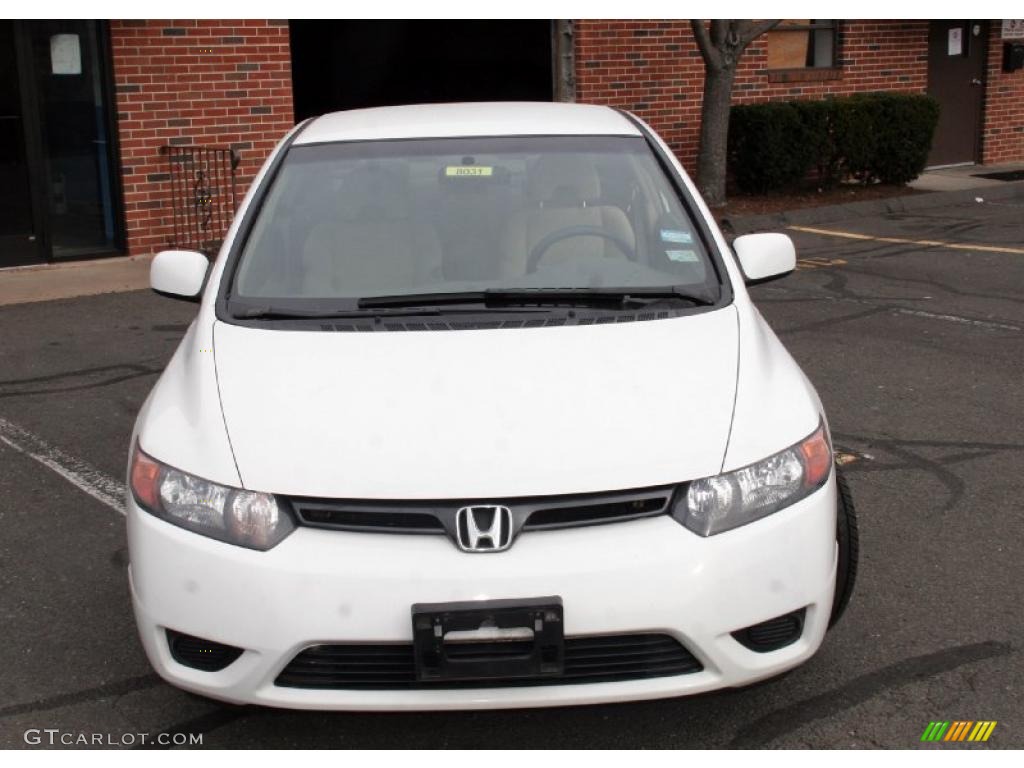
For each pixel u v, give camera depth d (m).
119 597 4.43
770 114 14.02
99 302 9.74
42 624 4.22
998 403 6.56
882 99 14.86
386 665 3.02
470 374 3.43
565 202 4.32
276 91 12.17
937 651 3.88
